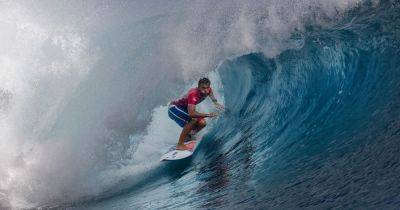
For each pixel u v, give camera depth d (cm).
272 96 2736
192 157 2498
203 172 2197
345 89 2220
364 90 2078
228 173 2009
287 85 2680
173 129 2841
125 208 1997
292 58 2784
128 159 2667
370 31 2427
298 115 2344
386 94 1897
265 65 2981
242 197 1584
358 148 1540
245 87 3059
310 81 2530
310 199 1307
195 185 2034
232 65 3173
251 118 2684
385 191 1161
